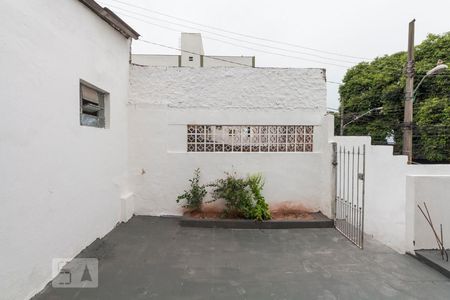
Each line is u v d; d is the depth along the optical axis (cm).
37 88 277
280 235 465
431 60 1236
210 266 346
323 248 409
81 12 367
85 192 383
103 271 328
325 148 550
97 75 418
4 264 234
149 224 510
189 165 562
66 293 279
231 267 344
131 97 561
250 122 569
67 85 335
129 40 553
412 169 395
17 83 248
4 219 234
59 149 318
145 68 563
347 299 275
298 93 574
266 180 566
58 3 313
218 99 569
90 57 395
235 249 403
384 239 427
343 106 1847
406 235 386
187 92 566
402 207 393
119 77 508
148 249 397
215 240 438
